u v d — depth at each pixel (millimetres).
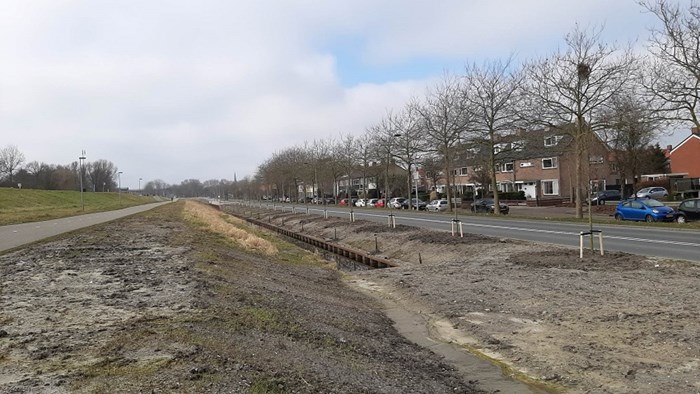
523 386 6281
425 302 11695
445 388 6156
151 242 19203
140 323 7191
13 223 33062
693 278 11047
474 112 36094
